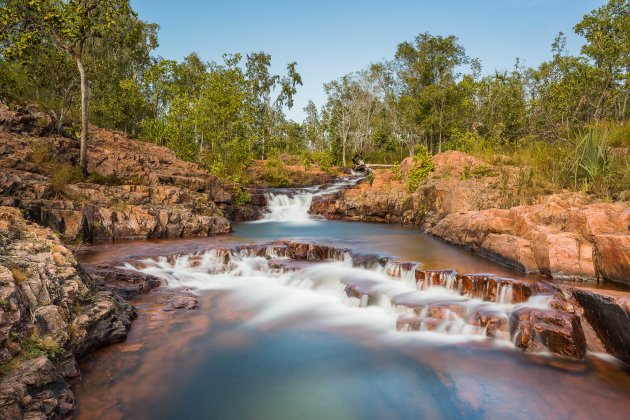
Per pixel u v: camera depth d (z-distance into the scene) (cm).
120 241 1431
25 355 499
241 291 1042
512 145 2739
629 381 604
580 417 529
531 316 715
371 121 5478
